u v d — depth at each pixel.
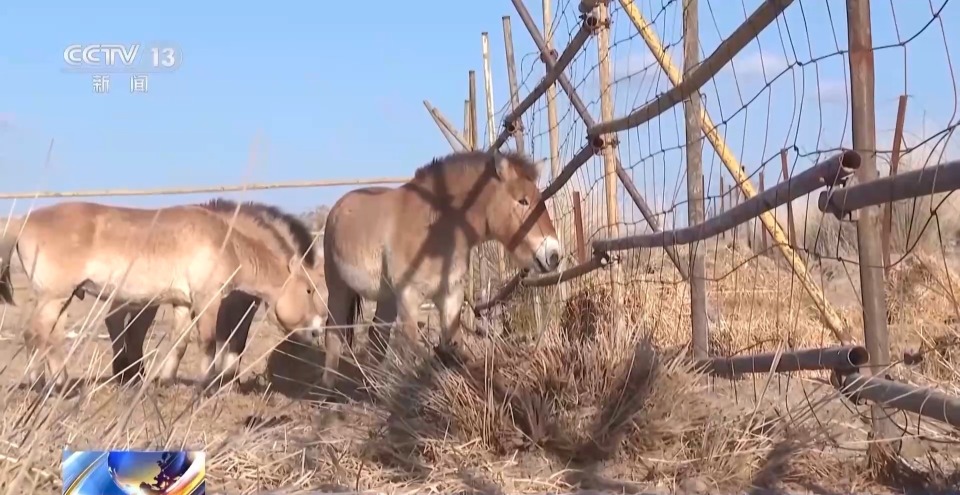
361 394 5.27
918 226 5.11
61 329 7.10
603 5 5.49
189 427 3.27
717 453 3.56
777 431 3.69
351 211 7.14
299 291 7.99
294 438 3.84
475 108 10.08
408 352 4.65
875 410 3.42
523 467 3.69
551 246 6.53
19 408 3.01
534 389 4.09
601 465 3.70
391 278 6.73
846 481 3.37
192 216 7.72
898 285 5.58
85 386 3.14
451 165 6.74
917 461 3.48
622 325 4.59
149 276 7.53
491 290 8.41
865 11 3.20
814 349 3.62
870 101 3.21
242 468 3.41
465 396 4.02
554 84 6.87
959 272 5.86
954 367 4.36
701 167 4.54
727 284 6.04
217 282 7.66
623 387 3.97
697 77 3.98
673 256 5.21
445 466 3.65
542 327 5.59
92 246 7.36
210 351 7.63
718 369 4.29
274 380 7.21
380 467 3.68
